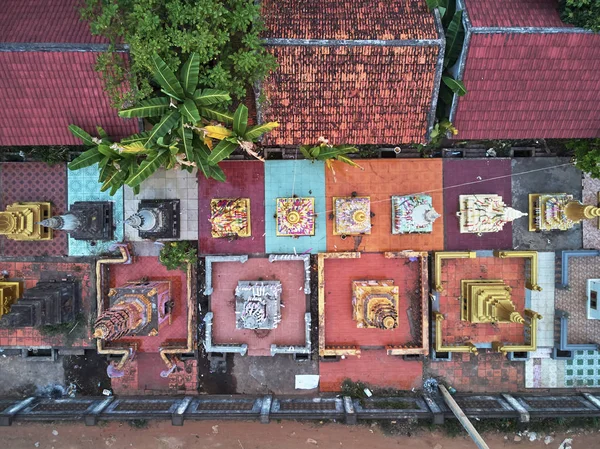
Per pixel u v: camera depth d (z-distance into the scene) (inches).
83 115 470.0
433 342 551.2
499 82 452.8
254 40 396.8
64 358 568.4
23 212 521.0
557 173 550.3
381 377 559.5
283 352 550.6
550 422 541.6
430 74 440.8
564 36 423.5
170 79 378.6
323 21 433.4
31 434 557.6
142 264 558.3
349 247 553.9
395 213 539.5
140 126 477.4
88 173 554.3
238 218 532.7
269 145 525.0
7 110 463.5
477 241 551.8
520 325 554.3
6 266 558.3
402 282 556.4
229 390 566.9
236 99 465.7
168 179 554.6
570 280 551.2
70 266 559.8
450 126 473.4
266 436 558.6
